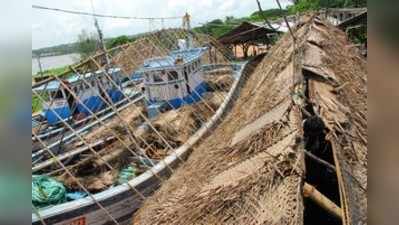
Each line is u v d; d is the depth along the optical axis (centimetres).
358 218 388
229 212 481
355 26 2100
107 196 870
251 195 479
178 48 1848
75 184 1002
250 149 609
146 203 844
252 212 451
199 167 774
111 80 1314
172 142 1202
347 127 545
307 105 647
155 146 1186
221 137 895
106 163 1027
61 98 1311
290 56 1060
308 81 741
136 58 1573
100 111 1362
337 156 470
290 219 405
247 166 558
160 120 1270
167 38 1845
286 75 882
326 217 526
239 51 3994
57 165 1063
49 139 1197
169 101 1399
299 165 475
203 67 1727
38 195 859
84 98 1381
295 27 1569
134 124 1300
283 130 583
